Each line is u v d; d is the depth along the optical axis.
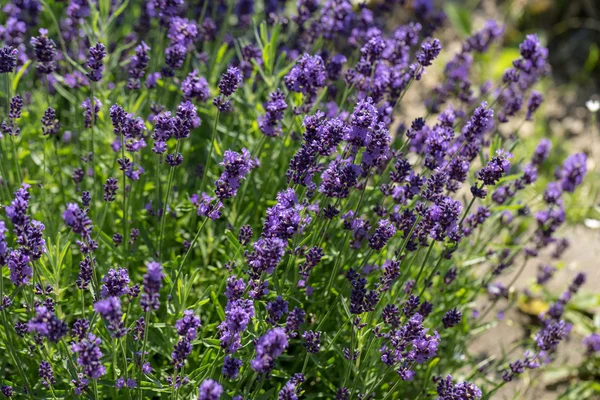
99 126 1.38
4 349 1.21
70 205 1.08
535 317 1.55
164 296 1.28
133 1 1.68
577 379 1.45
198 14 1.64
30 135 1.40
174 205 1.34
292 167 1.18
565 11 2.44
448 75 1.57
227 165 1.14
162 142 1.20
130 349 1.18
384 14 1.67
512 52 2.24
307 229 1.23
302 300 1.29
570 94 2.20
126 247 1.27
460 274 1.41
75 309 1.27
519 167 1.43
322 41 1.48
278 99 1.25
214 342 1.18
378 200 1.37
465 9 2.39
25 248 1.09
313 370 1.24
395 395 1.27
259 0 1.67
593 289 1.61
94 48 1.23
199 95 1.26
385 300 1.29
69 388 1.19
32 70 1.50
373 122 1.16
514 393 1.42
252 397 1.16
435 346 1.14
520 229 1.57
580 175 1.40
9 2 1.54
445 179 1.18
